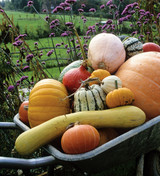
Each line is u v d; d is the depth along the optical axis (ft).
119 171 7.75
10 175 8.23
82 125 4.96
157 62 6.45
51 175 6.44
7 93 10.27
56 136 5.29
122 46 7.34
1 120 9.96
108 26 12.44
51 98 5.98
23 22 68.28
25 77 9.62
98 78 5.89
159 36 15.14
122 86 6.41
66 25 10.44
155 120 5.44
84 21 13.69
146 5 15.26
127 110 5.46
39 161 4.64
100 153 4.53
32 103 6.04
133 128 5.40
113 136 5.89
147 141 5.75
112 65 6.98
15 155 8.89
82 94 5.82
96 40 7.28
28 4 11.23
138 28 14.67
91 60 7.17
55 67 21.04
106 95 6.01
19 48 10.83
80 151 4.69
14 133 9.71
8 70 10.12
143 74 6.30
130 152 5.54
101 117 5.36
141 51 7.80
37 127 5.28
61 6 10.65
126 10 12.25
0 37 10.87
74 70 6.81
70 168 8.27
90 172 5.19
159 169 7.04
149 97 6.16
